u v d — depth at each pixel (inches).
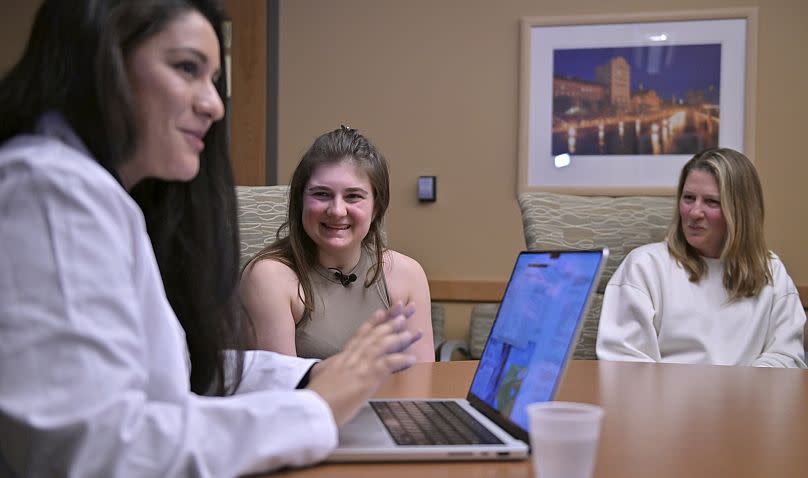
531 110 142.2
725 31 136.3
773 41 135.3
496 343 40.9
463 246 144.6
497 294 141.9
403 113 146.2
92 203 27.0
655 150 138.9
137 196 41.6
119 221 28.1
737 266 87.6
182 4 31.0
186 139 31.6
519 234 142.9
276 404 29.0
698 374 57.9
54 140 29.0
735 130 136.6
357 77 147.3
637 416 41.8
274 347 67.1
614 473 30.5
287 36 149.0
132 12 29.8
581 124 140.9
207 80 32.1
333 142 69.8
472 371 56.9
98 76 29.3
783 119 135.2
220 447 27.1
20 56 32.1
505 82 143.3
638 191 139.5
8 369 24.6
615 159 140.1
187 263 42.1
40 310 25.0
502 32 143.3
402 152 146.3
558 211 101.2
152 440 25.7
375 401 42.1
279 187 90.7
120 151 30.5
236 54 149.2
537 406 26.3
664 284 89.0
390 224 146.9
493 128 143.7
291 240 70.6
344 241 68.5
